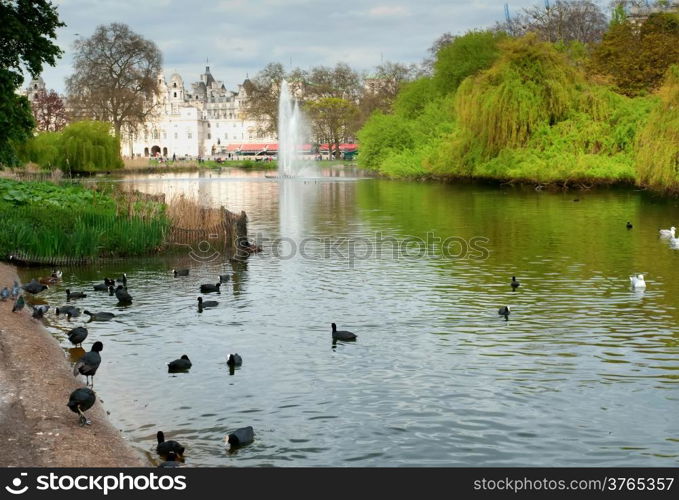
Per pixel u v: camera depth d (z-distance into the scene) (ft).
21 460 36.35
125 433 41.22
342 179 287.48
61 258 93.56
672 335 58.80
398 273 87.10
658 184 171.94
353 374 50.49
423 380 49.06
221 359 54.08
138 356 54.85
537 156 206.69
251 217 150.61
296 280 83.61
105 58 370.73
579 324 62.44
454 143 229.25
